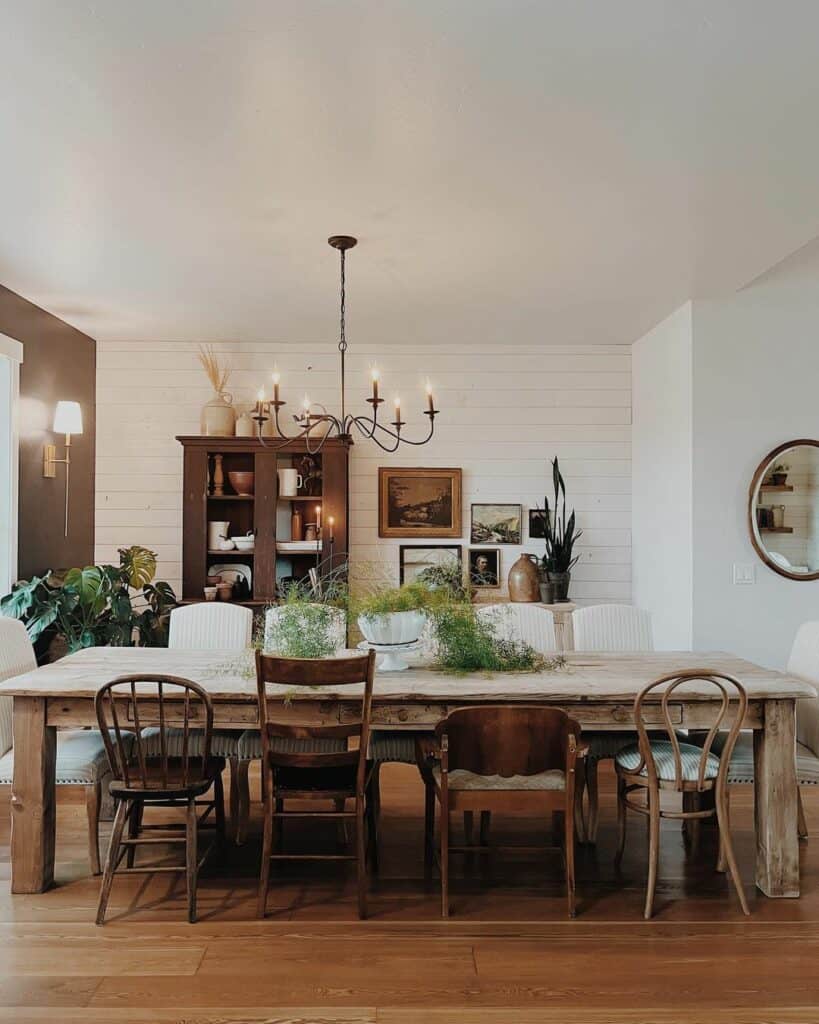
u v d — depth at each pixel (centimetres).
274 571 562
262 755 299
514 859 346
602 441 613
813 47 233
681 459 509
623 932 283
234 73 246
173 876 329
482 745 290
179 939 277
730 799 420
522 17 219
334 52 235
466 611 358
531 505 612
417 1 212
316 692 307
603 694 307
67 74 247
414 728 313
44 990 246
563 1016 234
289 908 300
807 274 490
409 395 611
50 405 529
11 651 362
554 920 291
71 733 353
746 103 264
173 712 314
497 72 246
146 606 602
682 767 308
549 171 315
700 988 248
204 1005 238
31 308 502
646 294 483
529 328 567
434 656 378
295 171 315
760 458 491
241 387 607
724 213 356
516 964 262
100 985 249
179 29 225
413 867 338
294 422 605
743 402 491
